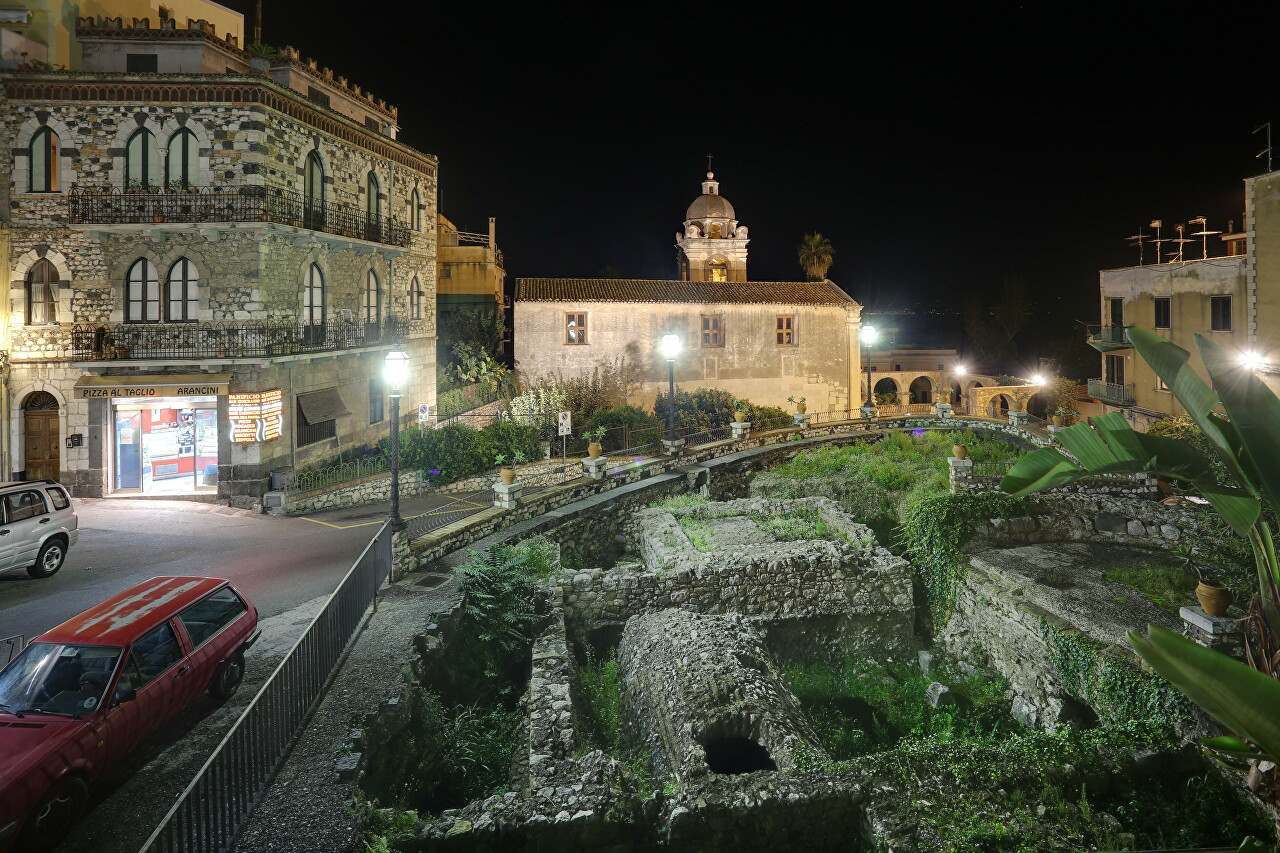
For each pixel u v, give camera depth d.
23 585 15.21
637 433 33.03
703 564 15.87
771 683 12.00
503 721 11.71
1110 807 9.70
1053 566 16.05
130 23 26.14
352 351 26.41
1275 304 26.44
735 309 39.59
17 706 7.93
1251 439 4.31
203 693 9.80
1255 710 3.59
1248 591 13.93
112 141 21.92
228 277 22.31
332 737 9.20
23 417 22.59
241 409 22.41
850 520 19.34
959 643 16.36
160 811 8.01
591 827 8.63
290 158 23.52
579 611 15.10
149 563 16.81
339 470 24.78
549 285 38.47
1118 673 11.84
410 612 13.15
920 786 9.41
